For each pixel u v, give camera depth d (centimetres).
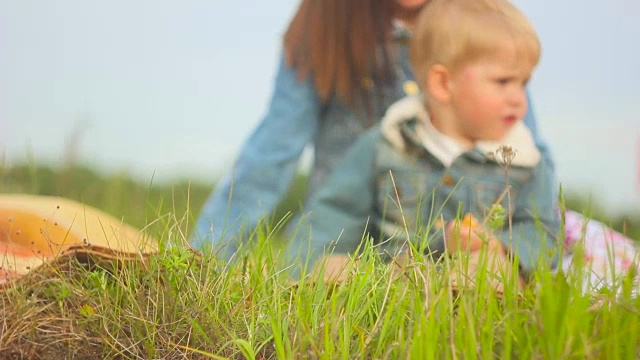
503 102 344
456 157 333
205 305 235
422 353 204
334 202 347
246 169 397
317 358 214
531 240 306
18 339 226
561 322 201
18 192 439
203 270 250
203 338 233
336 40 394
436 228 325
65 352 227
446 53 346
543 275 219
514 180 330
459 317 208
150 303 238
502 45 343
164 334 232
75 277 248
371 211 350
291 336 225
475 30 344
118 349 229
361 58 392
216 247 276
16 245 262
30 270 241
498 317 220
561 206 232
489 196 329
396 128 343
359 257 259
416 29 361
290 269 265
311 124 405
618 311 212
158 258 246
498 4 359
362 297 238
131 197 509
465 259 236
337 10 393
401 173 340
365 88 396
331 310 233
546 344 202
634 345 203
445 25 348
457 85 346
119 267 250
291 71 402
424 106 351
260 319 234
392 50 396
